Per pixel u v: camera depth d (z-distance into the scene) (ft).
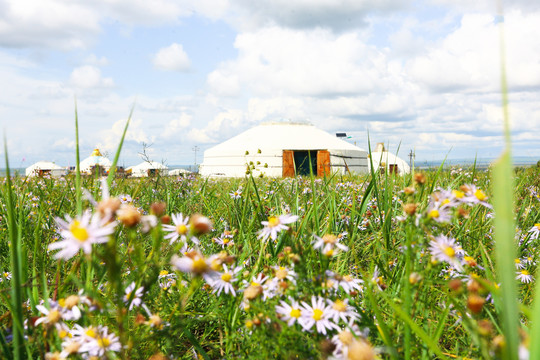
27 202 15.01
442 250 5.59
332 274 6.04
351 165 161.48
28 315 6.18
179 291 7.18
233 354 6.36
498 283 6.78
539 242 11.68
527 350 3.41
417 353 5.66
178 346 7.25
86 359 5.05
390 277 7.86
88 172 20.40
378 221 13.32
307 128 184.96
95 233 3.97
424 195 9.13
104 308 5.35
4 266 11.07
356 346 3.62
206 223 4.86
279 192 17.39
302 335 5.09
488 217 11.98
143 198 16.61
